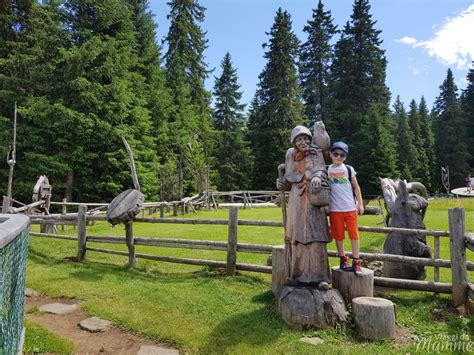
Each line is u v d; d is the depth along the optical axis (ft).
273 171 118.62
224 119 139.33
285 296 15.01
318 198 14.92
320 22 141.90
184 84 113.70
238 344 13.55
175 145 96.43
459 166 154.20
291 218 15.53
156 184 81.35
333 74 137.90
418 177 150.20
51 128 67.97
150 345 14.01
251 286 19.77
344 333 13.80
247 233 35.22
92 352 13.48
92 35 72.28
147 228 41.32
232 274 21.61
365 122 120.06
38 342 13.75
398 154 136.67
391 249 20.43
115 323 15.87
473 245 15.96
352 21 138.51
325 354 12.35
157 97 92.43
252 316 15.69
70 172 69.00
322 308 14.23
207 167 68.23
